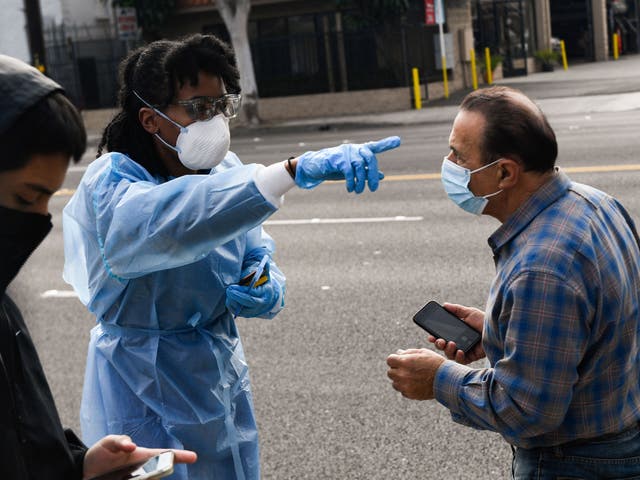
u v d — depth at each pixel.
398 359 2.98
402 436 5.32
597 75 31.52
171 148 3.13
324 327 7.21
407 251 9.34
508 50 34.56
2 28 24.70
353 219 11.13
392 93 26.75
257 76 28.70
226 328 3.37
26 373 2.08
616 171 12.27
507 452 5.06
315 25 29.47
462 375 2.87
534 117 2.78
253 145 21.20
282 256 9.60
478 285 7.97
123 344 3.24
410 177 13.75
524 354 2.65
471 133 2.81
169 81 3.04
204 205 2.77
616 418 2.77
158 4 29.31
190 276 3.13
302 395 5.96
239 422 3.42
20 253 1.96
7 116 1.83
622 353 2.76
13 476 1.95
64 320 7.95
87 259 3.17
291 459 5.15
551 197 2.77
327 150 2.78
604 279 2.68
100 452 2.24
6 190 1.91
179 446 3.24
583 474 2.80
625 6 46.03
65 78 30.64
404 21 28.47
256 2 29.52
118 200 2.92
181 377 3.23
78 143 1.94
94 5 31.47
